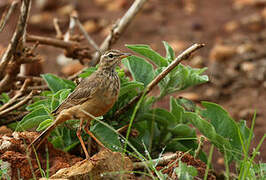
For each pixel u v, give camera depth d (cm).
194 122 1028
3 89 1161
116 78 929
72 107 896
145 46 1073
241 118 1505
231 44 1977
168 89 1081
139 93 1032
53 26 2080
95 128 1002
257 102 1599
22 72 1341
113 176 870
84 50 1338
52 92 1075
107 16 2178
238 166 1027
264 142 1333
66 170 869
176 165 950
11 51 1113
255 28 2094
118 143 989
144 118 1099
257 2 2289
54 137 1059
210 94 1681
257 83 1722
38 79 1224
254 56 1880
